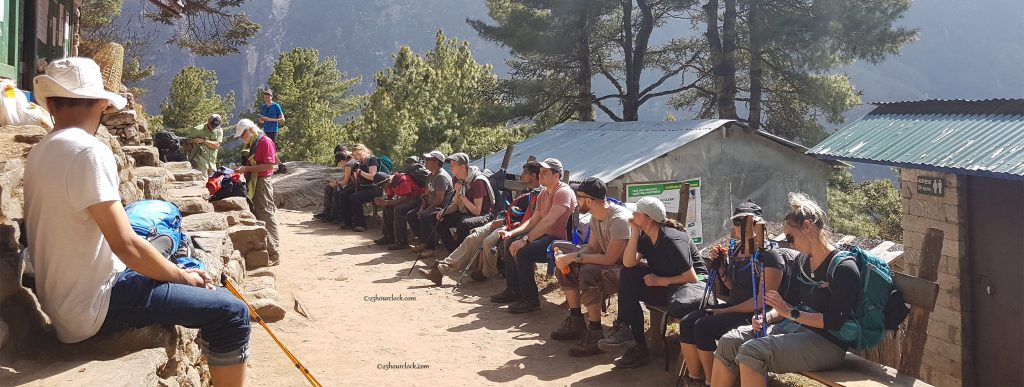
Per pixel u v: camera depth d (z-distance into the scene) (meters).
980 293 8.34
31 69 9.80
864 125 10.12
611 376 6.13
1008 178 7.09
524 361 6.50
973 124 8.63
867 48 26.02
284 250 11.55
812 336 4.60
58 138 2.92
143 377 2.83
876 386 4.36
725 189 18.03
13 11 8.79
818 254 4.61
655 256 6.20
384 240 12.23
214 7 21.48
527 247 8.00
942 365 8.78
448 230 10.63
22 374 2.83
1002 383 8.15
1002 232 8.04
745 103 30.45
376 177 13.73
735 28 28.34
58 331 3.03
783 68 28.47
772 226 10.45
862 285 4.54
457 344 6.93
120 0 29.55
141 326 3.21
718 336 5.32
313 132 44.34
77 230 2.93
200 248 5.29
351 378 5.77
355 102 62.28
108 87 11.88
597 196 6.79
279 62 46.00
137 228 3.49
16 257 3.13
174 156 12.98
